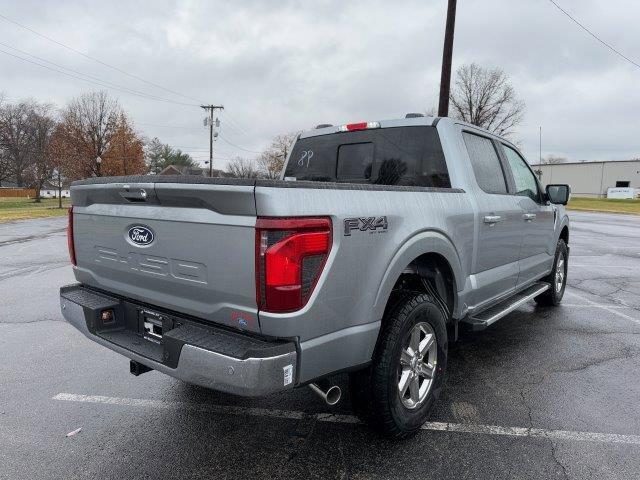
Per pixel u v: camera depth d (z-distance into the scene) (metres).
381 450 2.88
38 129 56.47
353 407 2.90
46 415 3.31
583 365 4.27
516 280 4.58
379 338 2.75
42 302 6.48
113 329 2.98
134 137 45.53
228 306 2.31
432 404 3.12
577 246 13.60
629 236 16.59
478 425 3.19
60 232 16.95
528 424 3.21
